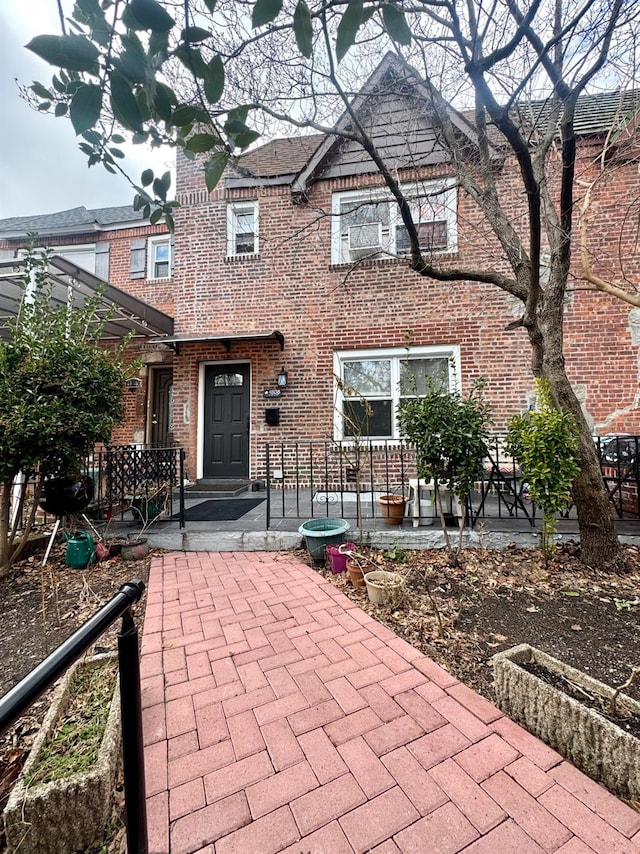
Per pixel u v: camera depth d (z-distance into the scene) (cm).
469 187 360
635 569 325
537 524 400
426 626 251
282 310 670
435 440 333
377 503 528
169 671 211
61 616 278
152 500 449
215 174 127
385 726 169
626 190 557
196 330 696
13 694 72
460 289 613
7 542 353
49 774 133
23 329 379
